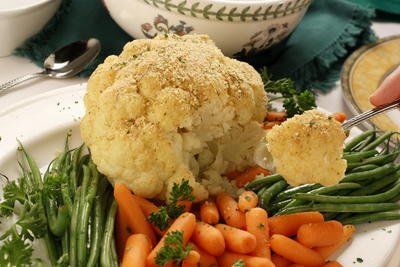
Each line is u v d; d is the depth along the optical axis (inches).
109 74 25.0
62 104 27.8
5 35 30.7
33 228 22.2
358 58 32.2
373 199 24.8
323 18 34.5
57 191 23.2
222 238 22.8
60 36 32.3
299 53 32.5
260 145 25.5
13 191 22.9
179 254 21.6
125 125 23.9
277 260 23.4
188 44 26.0
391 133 26.9
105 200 24.3
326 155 22.9
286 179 23.4
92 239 22.6
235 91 24.8
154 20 29.3
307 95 27.1
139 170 24.0
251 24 29.1
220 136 25.0
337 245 23.5
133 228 23.4
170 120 23.6
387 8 37.0
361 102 29.8
